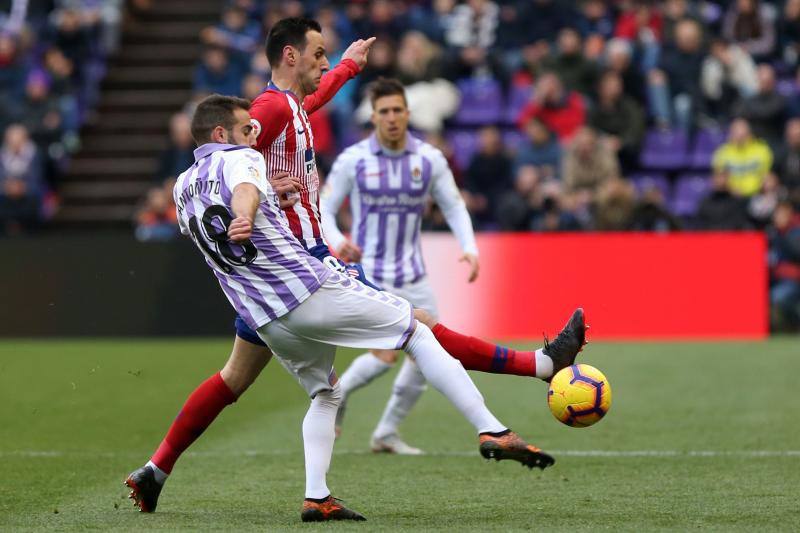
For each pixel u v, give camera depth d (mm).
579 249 45938
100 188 61844
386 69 55844
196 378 36156
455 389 16656
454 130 57375
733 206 48500
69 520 17406
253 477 21438
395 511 17969
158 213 51344
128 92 65812
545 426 27328
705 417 28328
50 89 61031
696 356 40156
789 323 46625
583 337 17422
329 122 54031
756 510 17641
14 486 20641
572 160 49625
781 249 46812
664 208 47750
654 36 57188
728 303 45594
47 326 47781
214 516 17672
